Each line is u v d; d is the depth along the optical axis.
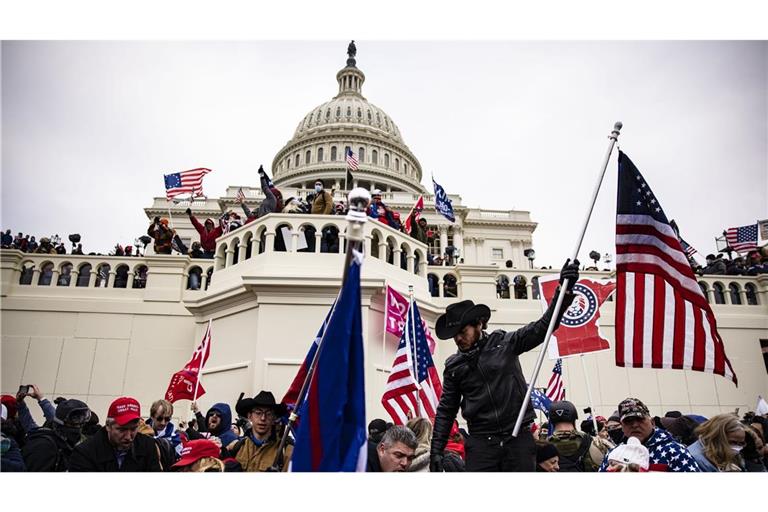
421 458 4.71
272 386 9.60
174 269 12.98
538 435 8.10
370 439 5.85
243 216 50.12
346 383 3.28
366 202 3.37
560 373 9.52
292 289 10.17
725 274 15.19
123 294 12.80
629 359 4.66
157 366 12.12
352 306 3.35
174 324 12.49
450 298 13.29
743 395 13.15
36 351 12.01
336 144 67.56
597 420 8.56
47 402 6.30
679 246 4.89
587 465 5.17
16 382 11.76
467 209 56.25
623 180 5.07
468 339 4.25
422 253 12.44
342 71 82.19
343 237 11.05
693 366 4.58
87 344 12.16
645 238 4.92
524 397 4.11
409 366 7.11
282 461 4.95
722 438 4.25
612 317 13.45
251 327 10.23
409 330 7.40
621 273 4.89
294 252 10.81
